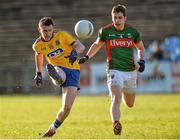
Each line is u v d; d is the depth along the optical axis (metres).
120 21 30.20
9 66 97.31
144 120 40.94
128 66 30.64
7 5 103.62
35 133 32.75
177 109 51.72
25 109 56.25
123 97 32.12
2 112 52.47
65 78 29.06
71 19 100.38
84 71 83.06
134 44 31.06
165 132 31.78
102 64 82.56
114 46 30.50
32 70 89.12
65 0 102.25
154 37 97.00
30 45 99.00
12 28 101.06
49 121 42.03
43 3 102.75
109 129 35.06
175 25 97.75
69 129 35.31
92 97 75.88
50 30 28.95
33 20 101.38
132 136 29.28
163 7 99.38
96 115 47.34
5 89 90.38
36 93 87.31
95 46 30.89
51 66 28.47
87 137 29.16
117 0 100.38
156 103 60.66
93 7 100.75
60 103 65.00
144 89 82.25
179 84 82.00
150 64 82.25
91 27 29.67
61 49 29.27
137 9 99.69
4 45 99.94
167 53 84.31
